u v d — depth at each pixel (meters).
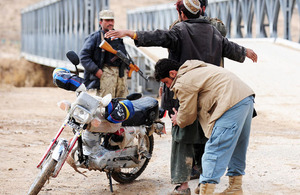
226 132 7.38
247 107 7.50
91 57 12.34
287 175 10.12
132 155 9.34
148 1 157.25
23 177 10.06
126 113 8.64
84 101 8.04
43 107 25.47
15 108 24.73
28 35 75.75
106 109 8.46
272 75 24.36
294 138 14.23
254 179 9.88
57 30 55.44
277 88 22.11
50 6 59.78
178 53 8.59
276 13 37.91
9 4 152.88
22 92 36.91
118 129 8.80
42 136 14.93
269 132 15.33
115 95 12.70
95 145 8.80
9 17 145.38
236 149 8.09
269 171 10.45
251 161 11.35
